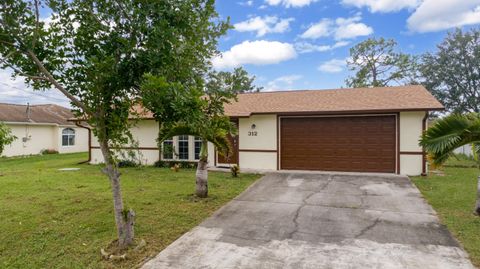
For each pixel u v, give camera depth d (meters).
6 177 11.00
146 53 4.13
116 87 4.19
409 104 11.04
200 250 4.64
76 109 4.44
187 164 13.48
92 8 4.22
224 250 4.63
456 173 11.28
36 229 5.50
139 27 4.08
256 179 10.46
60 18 4.26
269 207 6.97
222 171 12.28
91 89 4.13
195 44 4.86
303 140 12.24
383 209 6.66
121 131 4.45
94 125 4.31
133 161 13.65
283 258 4.32
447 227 5.44
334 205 7.06
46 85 4.48
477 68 29.31
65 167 14.14
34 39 3.98
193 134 7.75
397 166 11.09
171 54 4.27
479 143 5.69
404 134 10.98
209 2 4.50
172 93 3.84
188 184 9.58
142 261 4.29
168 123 4.17
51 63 4.27
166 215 6.31
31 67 4.31
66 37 4.26
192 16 4.38
